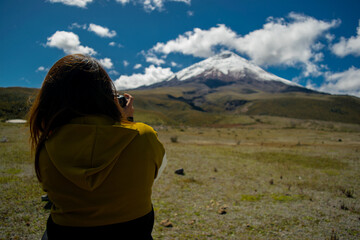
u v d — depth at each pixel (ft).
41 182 2.92
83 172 2.50
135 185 2.85
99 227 2.70
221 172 38.55
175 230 15.55
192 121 570.05
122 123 3.12
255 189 28.73
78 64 2.95
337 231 16.35
